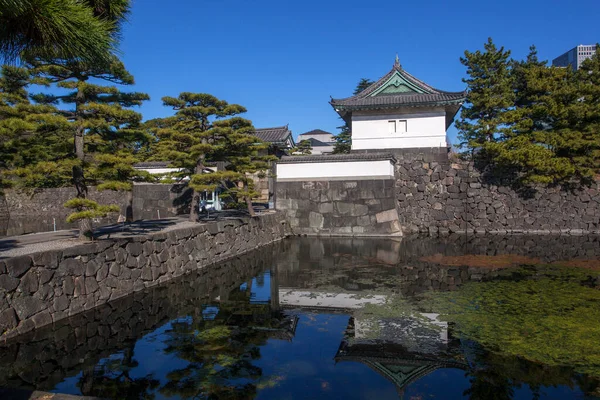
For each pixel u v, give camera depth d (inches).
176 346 226.2
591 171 670.5
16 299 232.7
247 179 585.0
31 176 289.1
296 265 466.0
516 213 732.7
